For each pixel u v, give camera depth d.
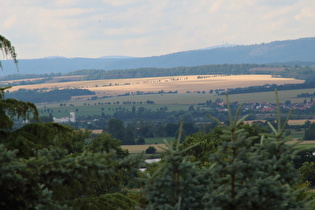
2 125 38.69
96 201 38.44
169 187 28.94
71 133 42.12
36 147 37.38
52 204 30.30
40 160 28.77
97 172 29.23
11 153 27.88
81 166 28.95
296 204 28.33
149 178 29.64
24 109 40.62
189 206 28.38
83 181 36.09
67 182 30.30
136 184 31.72
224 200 28.06
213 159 28.66
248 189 27.48
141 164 29.92
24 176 28.23
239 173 27.88
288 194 27.78
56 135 40.41
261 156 28.31
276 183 27.50
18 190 28.16
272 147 28.97
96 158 29.95
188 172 29.11
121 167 29.86
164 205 28.14
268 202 27.69
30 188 28.86
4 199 28.03
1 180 26.69
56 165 29.02
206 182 29.39
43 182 29.88
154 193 29.16
